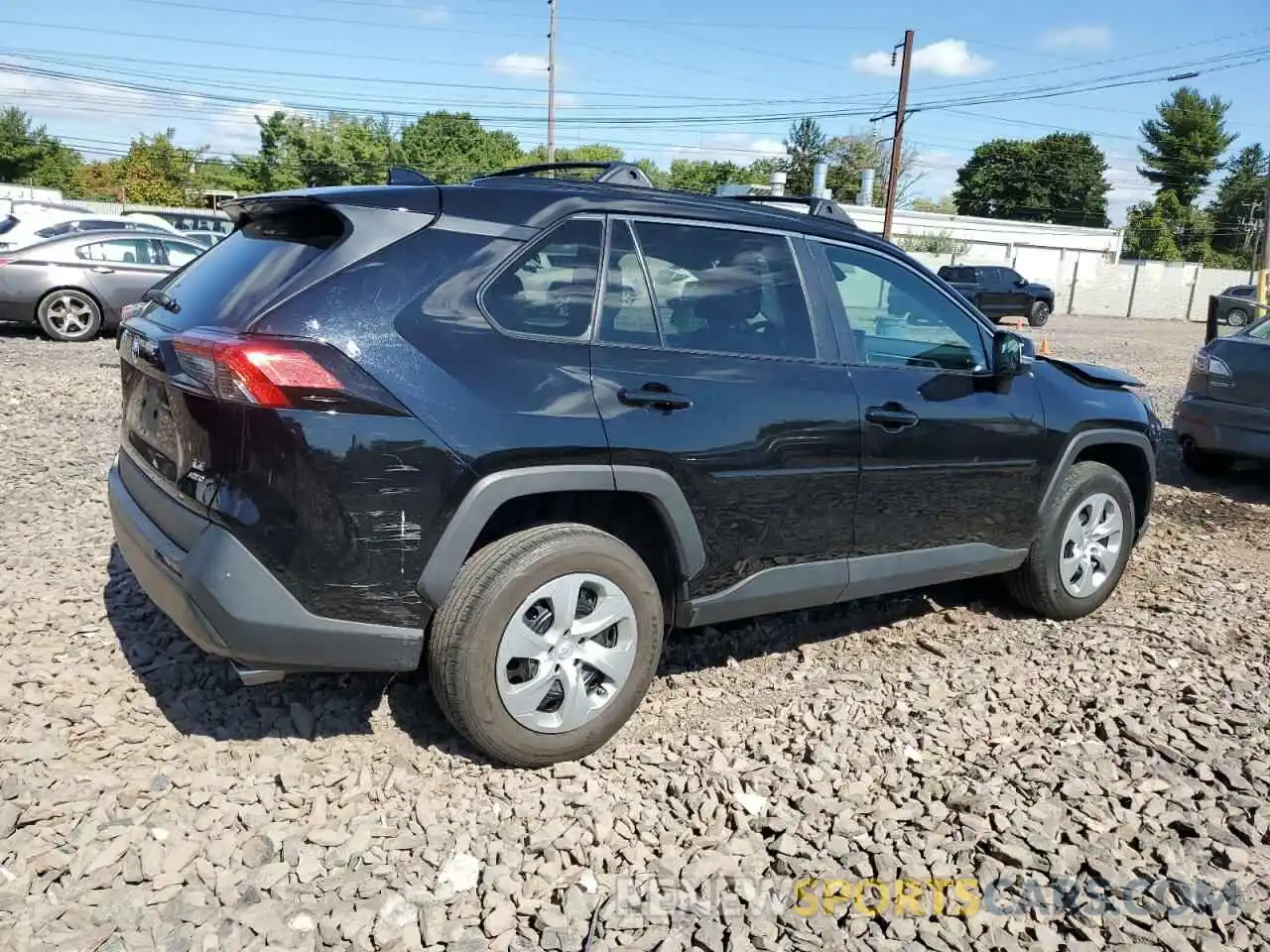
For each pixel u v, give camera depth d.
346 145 61.97
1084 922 2.72
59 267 13.09
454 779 3.26
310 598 2.95
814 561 3.91
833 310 3.98
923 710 3.88
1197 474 8.77
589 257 3.42
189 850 2.81
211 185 62.53
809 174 80.12
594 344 3.35
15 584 4.57
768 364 3.71
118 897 2.62
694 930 2.64
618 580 3.38
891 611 5.05
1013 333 4.30
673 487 3.43
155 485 3.32
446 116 79.56
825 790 3.29
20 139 60.69
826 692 4.04
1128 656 4.50
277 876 2.73
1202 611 5.18
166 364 3.09
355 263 3.05
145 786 3.09
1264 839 3.11
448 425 3.02
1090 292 48.94
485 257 3.21
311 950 2.50
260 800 3.08
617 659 3.43
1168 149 82.88
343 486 2.91
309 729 3.47
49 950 2.43
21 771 3.12
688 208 3.69
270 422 2.85
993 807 3.21
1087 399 4.87
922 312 4.32
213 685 3.73
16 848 2.77
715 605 3.70
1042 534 4.77
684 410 3.45
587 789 3.25
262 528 2.89
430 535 3.04
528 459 3.14
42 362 11.32
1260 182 83.62
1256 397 7.81
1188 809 3.26
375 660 3.10
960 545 4.41
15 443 7.44
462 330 3.12
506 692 3.20
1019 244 55.22
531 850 2.92
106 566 4.86
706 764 3.45
